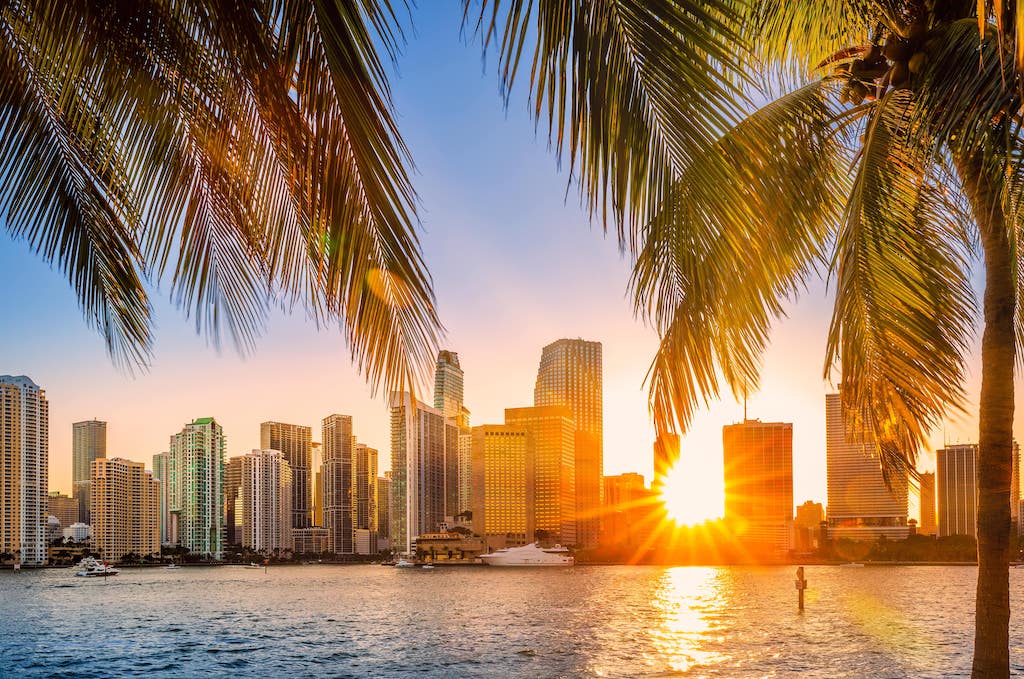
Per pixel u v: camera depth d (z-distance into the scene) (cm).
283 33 427
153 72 509
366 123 421
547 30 372
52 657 5700
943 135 567
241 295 593
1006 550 637
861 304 698
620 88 386
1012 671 3222
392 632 6694
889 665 3922
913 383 682
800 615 7250
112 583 19175
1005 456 639
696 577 19312
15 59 586
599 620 7231
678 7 379
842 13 667
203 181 573
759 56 688
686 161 420
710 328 561
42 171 622
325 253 452
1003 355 638
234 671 4766
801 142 680
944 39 584
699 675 3844
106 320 679
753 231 565
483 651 5153
